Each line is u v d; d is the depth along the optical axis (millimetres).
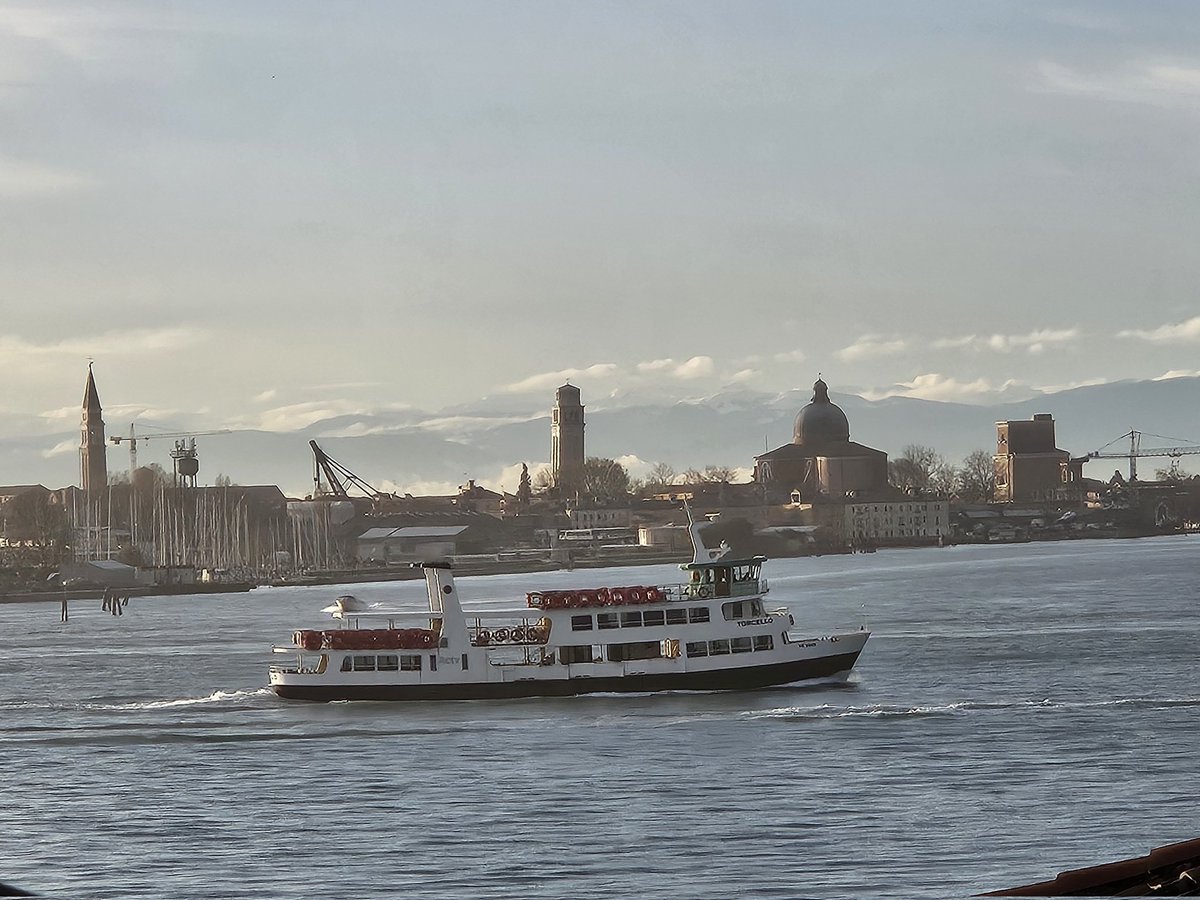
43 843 141500
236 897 124500
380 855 135125
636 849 134875
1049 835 137250
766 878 125312
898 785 155750
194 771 168875
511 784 158750
